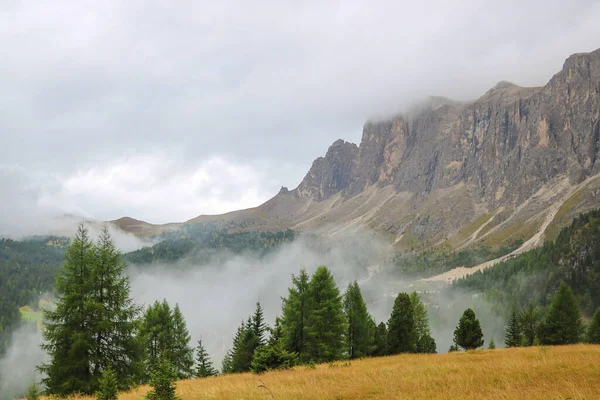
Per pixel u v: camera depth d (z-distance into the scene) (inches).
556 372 789.2
